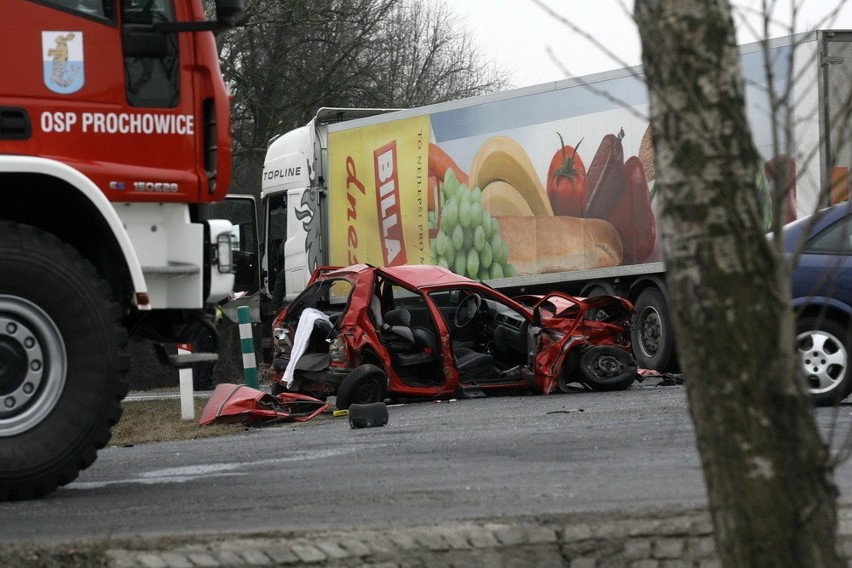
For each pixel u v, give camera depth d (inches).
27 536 342.0
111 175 437.4
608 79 1109.1
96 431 422.0
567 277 1141.1
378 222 1315.2
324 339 899.4
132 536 319.9
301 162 1419.8
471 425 656.4
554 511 338.0
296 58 2197.3
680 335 233.9
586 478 412.8
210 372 1441.9
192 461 561.6
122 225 418.6
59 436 418.0
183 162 449.7
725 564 233.6
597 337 896.3
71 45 436.8
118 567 297.6
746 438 227.5
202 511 378.9
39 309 418.6
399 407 845.2
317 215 1395.2
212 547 306.2
